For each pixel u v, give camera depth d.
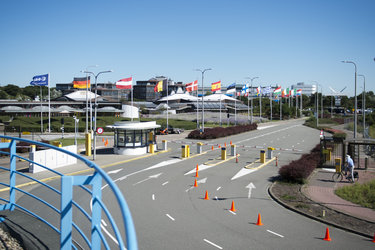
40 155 24.27
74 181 4.96
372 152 33.50
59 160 26.39
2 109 88.75
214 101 134.62
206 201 17.69
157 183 21.75
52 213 14.50
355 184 20.84
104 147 39.31
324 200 17.89
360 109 144.00
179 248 11.45
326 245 11.96
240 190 20.22
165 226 13.71
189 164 28.92
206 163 29.38
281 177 23.44
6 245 6.85
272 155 34.53
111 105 112.25
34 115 92.62
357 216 15.16
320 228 13.83
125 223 3.33
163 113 115.38
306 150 38.62
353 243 12.21
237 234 12.93
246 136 56.25
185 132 63.69
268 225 14.05
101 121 77.50
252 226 13.90
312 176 24.28
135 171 25.62
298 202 17.42
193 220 14.55
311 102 181.25
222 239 12.38
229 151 37.53
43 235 7.59
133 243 3.04
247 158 32.59
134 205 16.73
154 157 32.59
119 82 42.75
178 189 20.25
